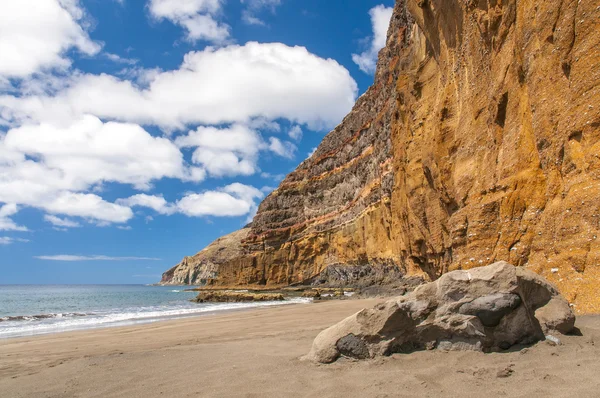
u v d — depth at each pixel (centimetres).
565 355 445
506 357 461
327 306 2014
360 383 423
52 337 1323
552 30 936
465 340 501
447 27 1755
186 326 1441
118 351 858
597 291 682
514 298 494
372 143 5325
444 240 1973
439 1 1769
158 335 1181
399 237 3709
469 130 1500
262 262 7150
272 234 7200
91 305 4194
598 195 739
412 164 2509
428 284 536
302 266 6588
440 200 1925
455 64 1691
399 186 3095
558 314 519
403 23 4144
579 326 569
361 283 4638
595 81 805
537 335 496
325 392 405
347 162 6334
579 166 815
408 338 519
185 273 17412
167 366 599
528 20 1041
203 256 17112
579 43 850
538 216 978
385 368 465
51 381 563
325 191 6762
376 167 4966
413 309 522
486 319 495
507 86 1191
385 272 4312
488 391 371
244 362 573
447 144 1697
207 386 466
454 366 448
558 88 914
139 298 5775
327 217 6469
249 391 432
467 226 1315
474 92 1466
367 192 5166
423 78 2456
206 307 3206
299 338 795
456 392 378
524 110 1104
